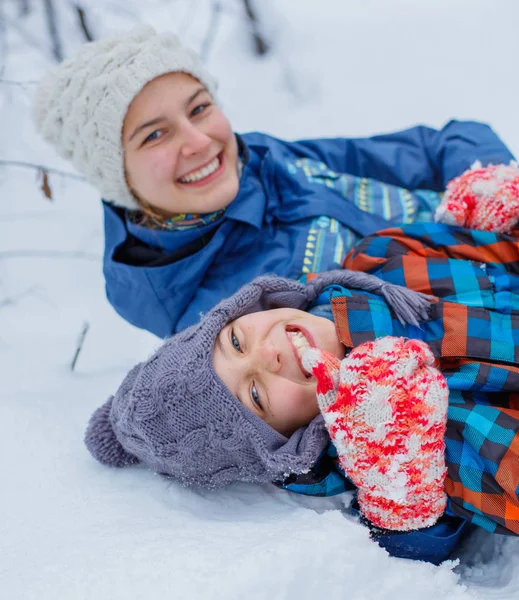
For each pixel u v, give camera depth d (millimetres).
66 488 1289
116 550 1056
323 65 2803
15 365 1860
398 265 1488
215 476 1273
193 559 1010
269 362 1210
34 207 2465
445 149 1933
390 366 1106
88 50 1629
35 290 2229
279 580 973
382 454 1105
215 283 1780
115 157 1649
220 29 3070
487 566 1222
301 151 1985
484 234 1498
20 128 2527
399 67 2736
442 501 1146
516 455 1084
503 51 2641
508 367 1213
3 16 2869
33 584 996
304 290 1443
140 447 1257
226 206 1753
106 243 1844
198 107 1660
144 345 2004
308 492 1239
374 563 1072
